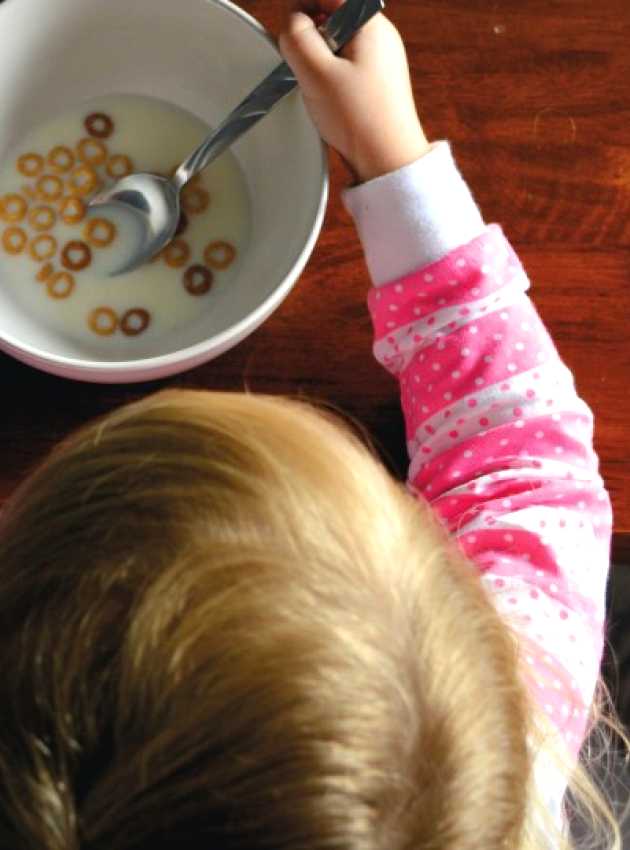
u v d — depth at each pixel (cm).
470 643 49
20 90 63
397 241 64
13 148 65
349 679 46
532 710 55
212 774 45
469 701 48
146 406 52
